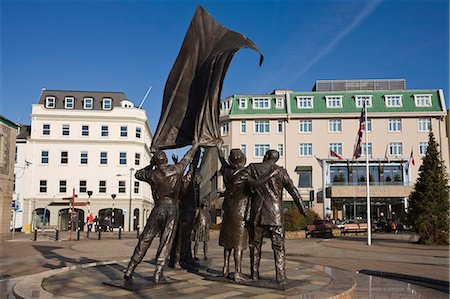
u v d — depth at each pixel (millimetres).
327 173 49812
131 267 7410
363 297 7531
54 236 34688
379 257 17219
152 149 9672
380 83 59312
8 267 13219
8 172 29375
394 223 39688
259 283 7113
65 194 49312
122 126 51281
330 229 32812
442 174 25375
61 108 50938
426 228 24234
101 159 50438
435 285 9617
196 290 6750
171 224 7375
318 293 6484
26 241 27391
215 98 8789
